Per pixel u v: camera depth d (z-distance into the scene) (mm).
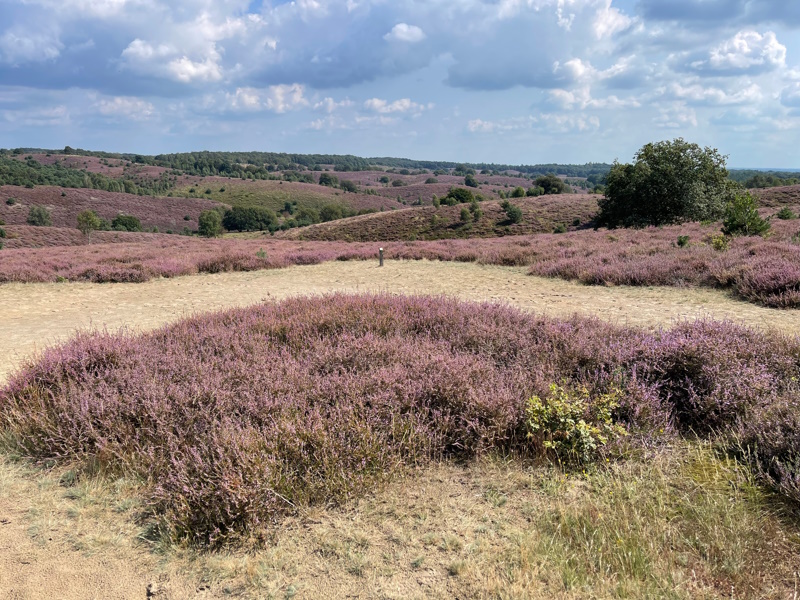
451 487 3045
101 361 4797
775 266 8820
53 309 10273
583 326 5562
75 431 3674
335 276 15336
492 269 15484
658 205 33750
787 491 2623
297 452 3152
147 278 15242
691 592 2090
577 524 2525
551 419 3408
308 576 2352
